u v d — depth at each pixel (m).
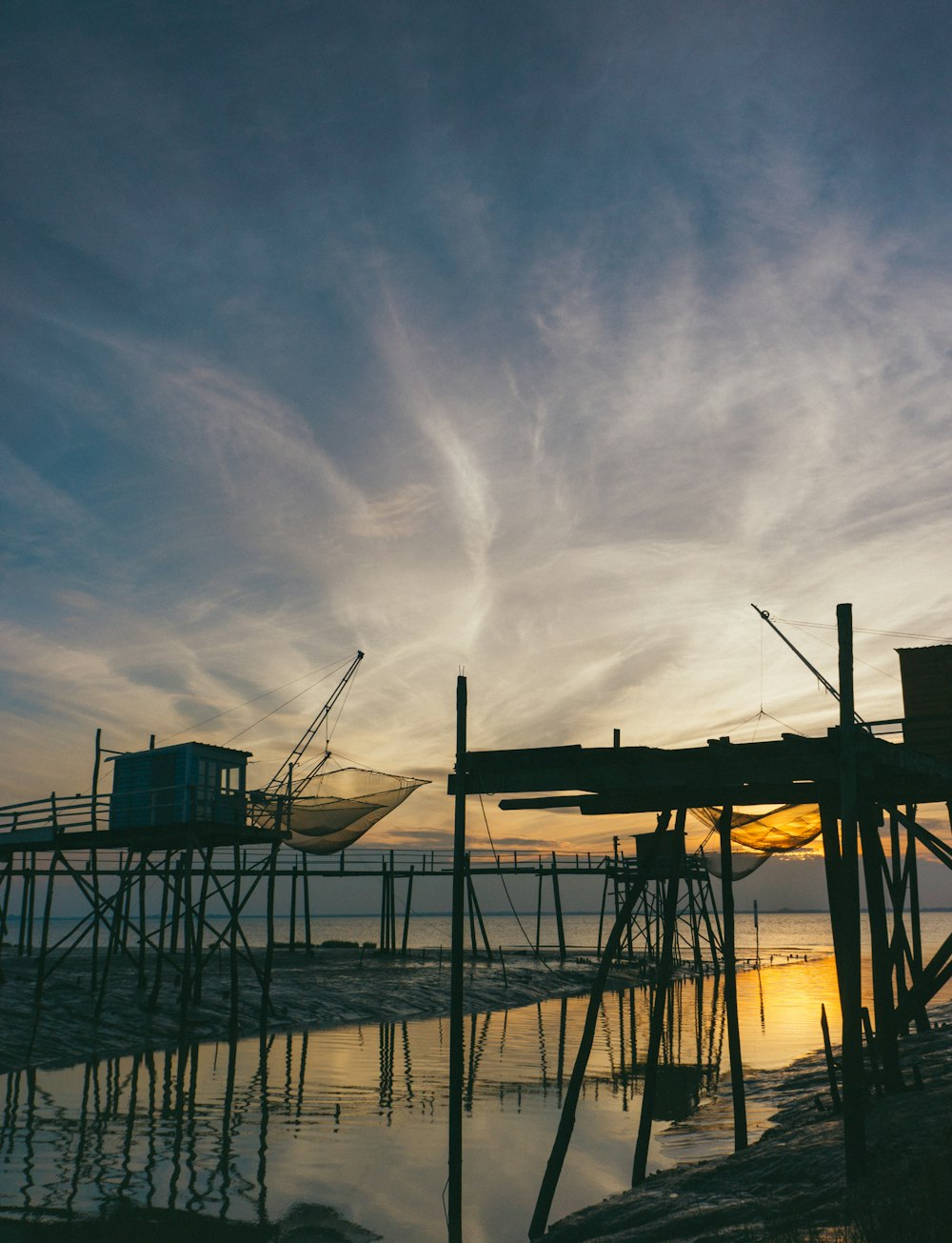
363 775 32.81
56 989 28.88
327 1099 19.39
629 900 13.74
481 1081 21.81
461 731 13.29
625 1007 39.09
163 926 31.25
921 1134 11.06
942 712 16.19
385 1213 12.76
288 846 39.50
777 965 69.19
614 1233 10.88
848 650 11.60
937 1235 7.94
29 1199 12.95
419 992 37.59
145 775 31.05
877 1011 13.71
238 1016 29.27
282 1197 13.27
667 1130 17.25
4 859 34.34
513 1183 14.02
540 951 69.88
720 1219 10.30
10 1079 20.56
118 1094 19.33
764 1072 22.86
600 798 13.88
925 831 13.75
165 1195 13.23
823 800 13.18
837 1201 9.70
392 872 56.44
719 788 13.51
